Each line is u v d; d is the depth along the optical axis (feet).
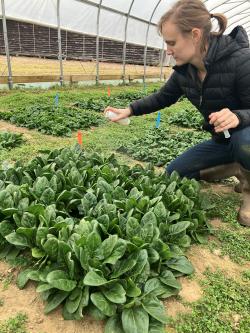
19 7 35.65
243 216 11.12
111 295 6.98
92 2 42.04
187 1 8.73
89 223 8.47
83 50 59.16
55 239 7.77
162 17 9.11
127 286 7.32
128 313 6.89
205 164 12.55
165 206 10.22
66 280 7.22
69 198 10.12
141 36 54.70
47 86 41.24
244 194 11.23
